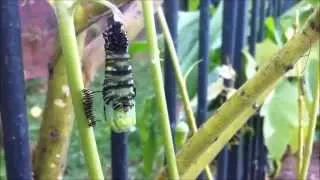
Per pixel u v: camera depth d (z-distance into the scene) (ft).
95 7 0.43
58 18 0.35
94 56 0.56
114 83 0.38
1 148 1.26
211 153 0.46
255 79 0.40
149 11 0.41
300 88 0.75
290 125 0.84
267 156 0.99
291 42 0.39
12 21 0.39
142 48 0.79
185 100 0.63
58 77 0.49
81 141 0.37
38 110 0.60
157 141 0.81
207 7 0.74
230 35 0.78
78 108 0.36
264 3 0.93
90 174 0.37
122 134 0.60
